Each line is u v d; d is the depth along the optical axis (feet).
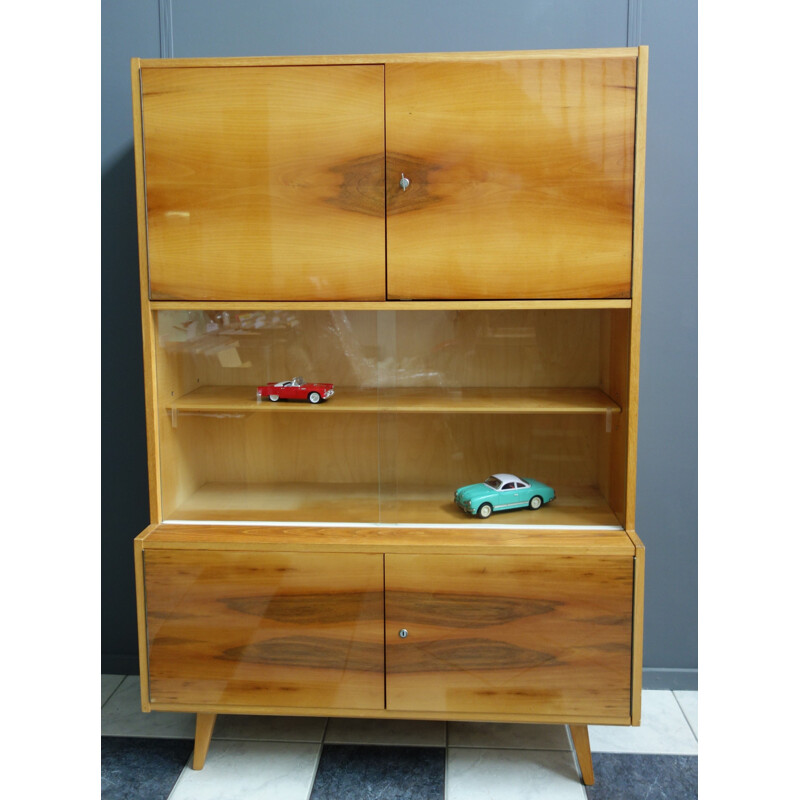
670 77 8.80
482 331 8.39
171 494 8.48
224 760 8.36
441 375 8.46
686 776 8.04
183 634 8.05
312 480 8.64
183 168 7.68
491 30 8.77
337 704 8.04
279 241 7.72
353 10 8.84
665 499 9.41
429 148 7.47
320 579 7.86
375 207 7.59
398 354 8.39
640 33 8.73
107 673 10.17
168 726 9.04
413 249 7.63
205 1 8.96
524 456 8.46
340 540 7.82
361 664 7.96
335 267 7.72
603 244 7.50
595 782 7.97
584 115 7.34
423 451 8.53
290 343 8.38
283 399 8.47
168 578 7.97
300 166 7.59
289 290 7.79
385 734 8.82
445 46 8.81
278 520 8.29
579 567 7.66
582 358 8.45
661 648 9.67
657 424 9.32
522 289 7.61
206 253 7.79
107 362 9.70
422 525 8.12
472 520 8.19
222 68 7.50
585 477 8.39
